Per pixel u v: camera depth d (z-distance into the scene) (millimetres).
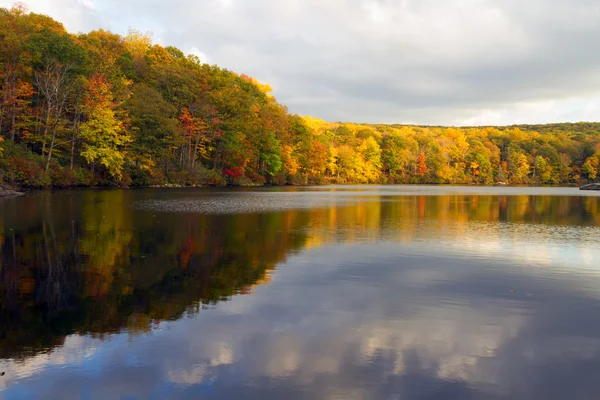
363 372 6164
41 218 21312
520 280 11109
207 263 12602
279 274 11469
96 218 21828
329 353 6727
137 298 9258
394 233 18969
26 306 8688
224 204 33031
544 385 5898
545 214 29156
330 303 9086
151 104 55719
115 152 49750
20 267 11750
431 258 13695
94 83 48250
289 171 90312
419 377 6051
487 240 17359
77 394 5547
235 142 71125
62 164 49062
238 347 6898
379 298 9469
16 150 42281
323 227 20609
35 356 6551
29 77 45406
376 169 119750
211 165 73688
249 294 9656
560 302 9336
